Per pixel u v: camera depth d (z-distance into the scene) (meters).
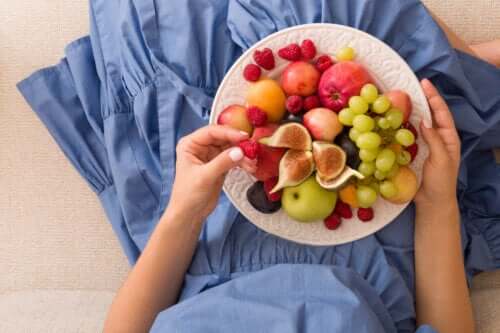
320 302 0.90
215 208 1.08
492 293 1.15
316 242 1.01
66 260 1.26
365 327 0.87
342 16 1.02
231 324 0.89
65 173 1.26
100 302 1.19
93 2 1.18
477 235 1.16
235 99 0.98
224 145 0.98
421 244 1.05
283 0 1.03
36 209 1.26
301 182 0.93
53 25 1.26
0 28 1.26
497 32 1.21
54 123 1.20
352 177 0.93
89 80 1.20
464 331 1.04
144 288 1.02
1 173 1.25
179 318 0.90
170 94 1.09
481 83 1.10
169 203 1.02
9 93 1.25
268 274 0.94
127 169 1.14
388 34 1.03
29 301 1.19
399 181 0.96
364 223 1.01
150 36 1.08
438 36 1.02
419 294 1.07
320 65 0.96
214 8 1.08
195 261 1.07
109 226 1.26
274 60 0.97
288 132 0.93
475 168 1.21
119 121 1.15
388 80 0.97
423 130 0.96
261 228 1.01
